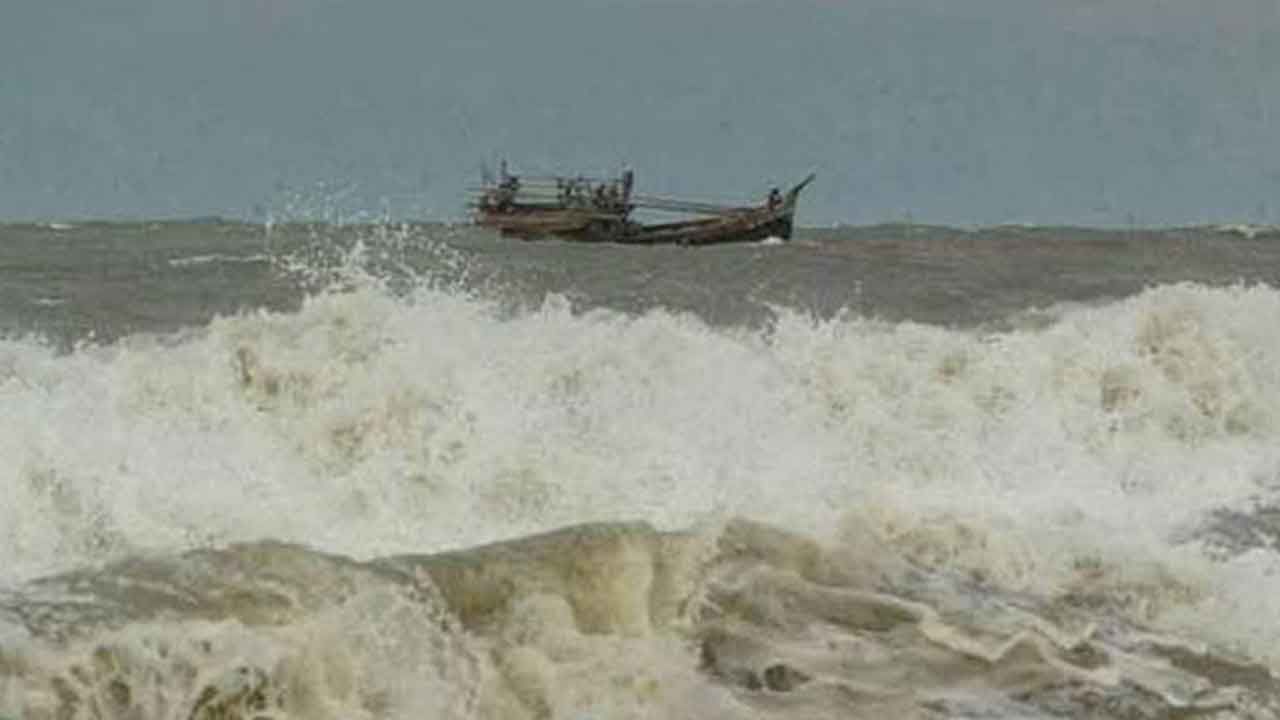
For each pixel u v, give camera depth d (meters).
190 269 93.94
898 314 84.94
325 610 39.03
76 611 36.56
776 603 45.16
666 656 42.56
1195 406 69.62
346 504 52.75
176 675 36.34
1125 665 46.44
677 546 45.03
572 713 40.84
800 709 42.34
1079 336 70.62
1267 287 76.25
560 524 52.84
